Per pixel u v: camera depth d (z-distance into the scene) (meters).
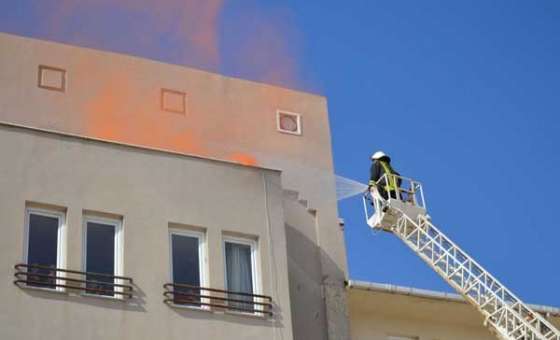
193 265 21.59
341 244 25.27
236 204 22.53
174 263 21.42
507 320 25.81
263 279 21.92
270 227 22.62
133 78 26.27
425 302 25.05
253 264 22.14
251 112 26.92
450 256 27.50
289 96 27.52
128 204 21.47
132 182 21.73
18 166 20.89
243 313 21.33
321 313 23.94
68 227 20.70
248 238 22.39
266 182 23.12
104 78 25.95
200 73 26.95
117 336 20.02
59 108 25.17
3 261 19.81
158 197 21.81
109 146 21.88
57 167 21.20
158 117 26.06
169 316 20.62
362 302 24.66
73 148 21.53
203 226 21.97
